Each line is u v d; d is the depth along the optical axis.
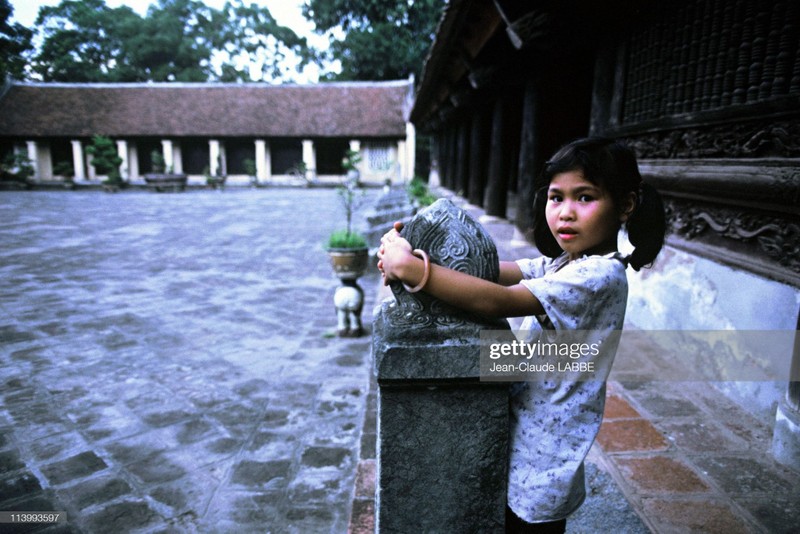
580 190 1.17
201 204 23.42
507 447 1.23
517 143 10.70
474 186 11.79
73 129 35.41
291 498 2.84
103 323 6.08
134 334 5.70
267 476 3.05
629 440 2.83
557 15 4.64
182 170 37.94
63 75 53.75
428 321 1.18
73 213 18.95
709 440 2.83
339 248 5.48
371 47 39.41
